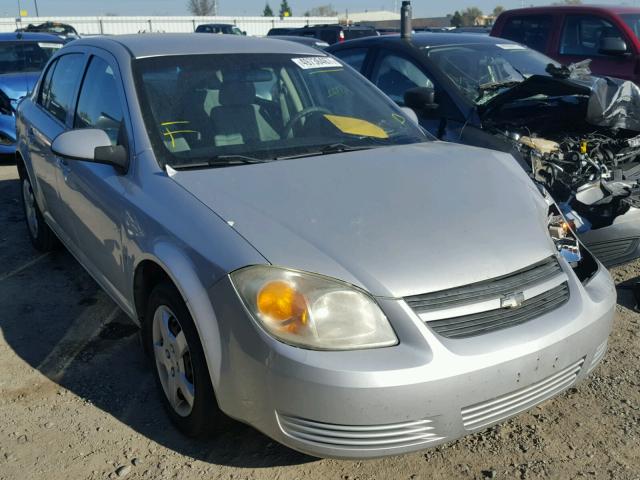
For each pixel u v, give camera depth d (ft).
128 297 10.21
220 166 9.71
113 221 10.09
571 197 13.28
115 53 11.58
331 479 8.47
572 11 25.85
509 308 7.88
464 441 9.21
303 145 10.66
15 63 29.04
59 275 15.21
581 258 9.66
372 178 9.38
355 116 11.90
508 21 28.43
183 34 12.85
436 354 7.20
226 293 7.58
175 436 9.33
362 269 7.52
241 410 7.79
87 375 10.95
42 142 13.93
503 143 14.78
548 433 9.35
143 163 9.75
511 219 8.82
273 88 11.51
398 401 7.04
